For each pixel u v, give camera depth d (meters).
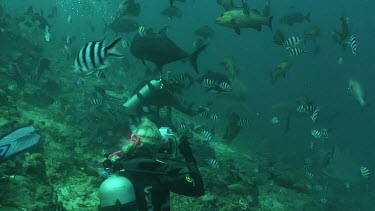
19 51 12.78
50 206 4.15
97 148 8.44
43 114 9.22
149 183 2.67
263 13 11.81
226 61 11.72
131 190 2.57
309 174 12.33
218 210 7.10
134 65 19.12
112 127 8.82
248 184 9.25
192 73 30.61
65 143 7.84
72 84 12.44
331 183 16.48
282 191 11.32
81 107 9.71
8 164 4.38
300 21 14.55
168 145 2.94
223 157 12.27
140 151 2.78
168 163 2.83
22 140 2.85
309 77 46.69
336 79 45.44
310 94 39.28
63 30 28.12
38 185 4.70
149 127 2.82
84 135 8.64
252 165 12.73
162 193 2.74
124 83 16.72
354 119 37.19
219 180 8.41
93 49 3.71
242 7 6.98
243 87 15.02
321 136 11.64
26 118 8.17
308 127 25.41
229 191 8.45
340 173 16.61
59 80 12.33
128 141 2.85
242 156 13.61
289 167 14.83
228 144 14.96
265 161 13.82
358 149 28.91
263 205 9.72
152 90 8.45
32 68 12.09
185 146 3.11
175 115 14.76
